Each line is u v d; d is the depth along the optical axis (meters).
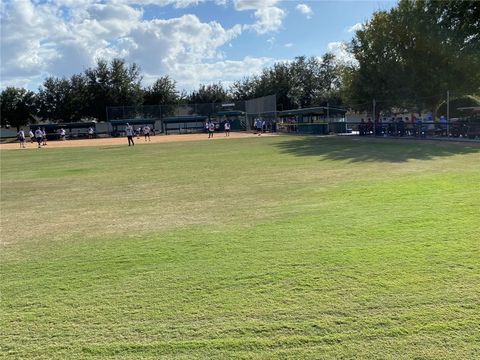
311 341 3.62
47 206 10.30
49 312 4.34
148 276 5.22
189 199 10.34
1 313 4.35
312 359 3.37
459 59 33.03
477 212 7.62
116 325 4.02
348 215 7.86
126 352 3.55
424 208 8.12
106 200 10.80
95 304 4.48
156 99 90.00
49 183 14.66
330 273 5.05
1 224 8.46
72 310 4.37
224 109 73.44
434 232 6.51
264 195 10.40
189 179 14.00
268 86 97.25
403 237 6.33
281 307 4.24
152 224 7.95
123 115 71.88
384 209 8.20
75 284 5.06
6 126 85.81
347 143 28.38
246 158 20.62
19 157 28.88
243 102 73.25
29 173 18.17
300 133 49.78
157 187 12.62
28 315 4.29
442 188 10.14
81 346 3.67
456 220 7.14
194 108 73.25
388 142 27.77
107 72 86.75
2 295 4.80
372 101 38.91
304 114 51.19
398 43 36.47
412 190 10.05
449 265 5.13
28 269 5.66
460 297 4.30
